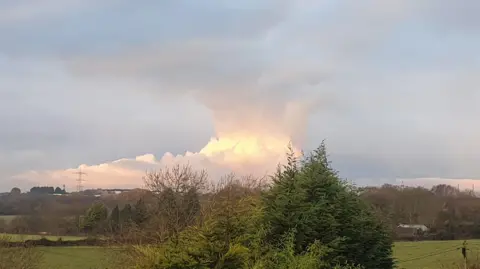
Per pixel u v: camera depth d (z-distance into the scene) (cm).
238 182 3212
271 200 1758
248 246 1409
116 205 4009
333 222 1770
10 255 3012
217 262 1242
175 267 1218
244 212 1611
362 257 2089
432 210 6719
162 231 2617
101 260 2898
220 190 3225
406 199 6525
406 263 4800
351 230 1934
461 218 6788
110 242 2831
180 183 3316
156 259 1240
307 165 1958
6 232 3531
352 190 2183
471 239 6619
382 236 2508
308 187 1861
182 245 1270
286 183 1825
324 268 1625
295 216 1688
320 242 1633
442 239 6644
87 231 4084
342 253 1861
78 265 3309
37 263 3161
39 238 3891
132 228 2858
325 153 2073
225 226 1315
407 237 6456
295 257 1439
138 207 3297
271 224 1658
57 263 3394
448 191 6944
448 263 4244
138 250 1803
